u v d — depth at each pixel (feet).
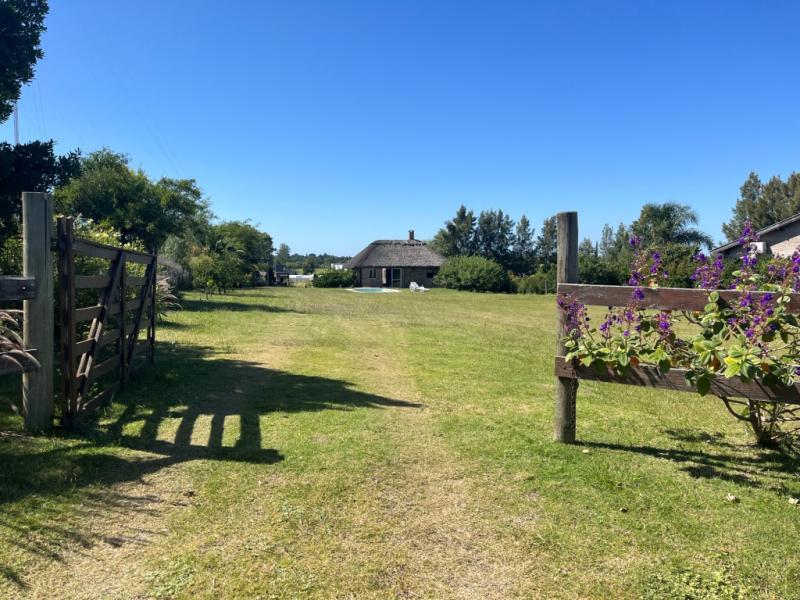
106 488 11.23
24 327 14.17
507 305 89.76
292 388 21.67
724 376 12.67
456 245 237.66
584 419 18.34
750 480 12.67
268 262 207.31
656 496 11.68
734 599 8.06
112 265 18.10
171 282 64.39
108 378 20.68
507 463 13.55
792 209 180.45
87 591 7.86
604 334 14.33
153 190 62.69
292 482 11.95
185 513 10.33
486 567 8.86
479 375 26.23
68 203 57.31
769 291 12.64
